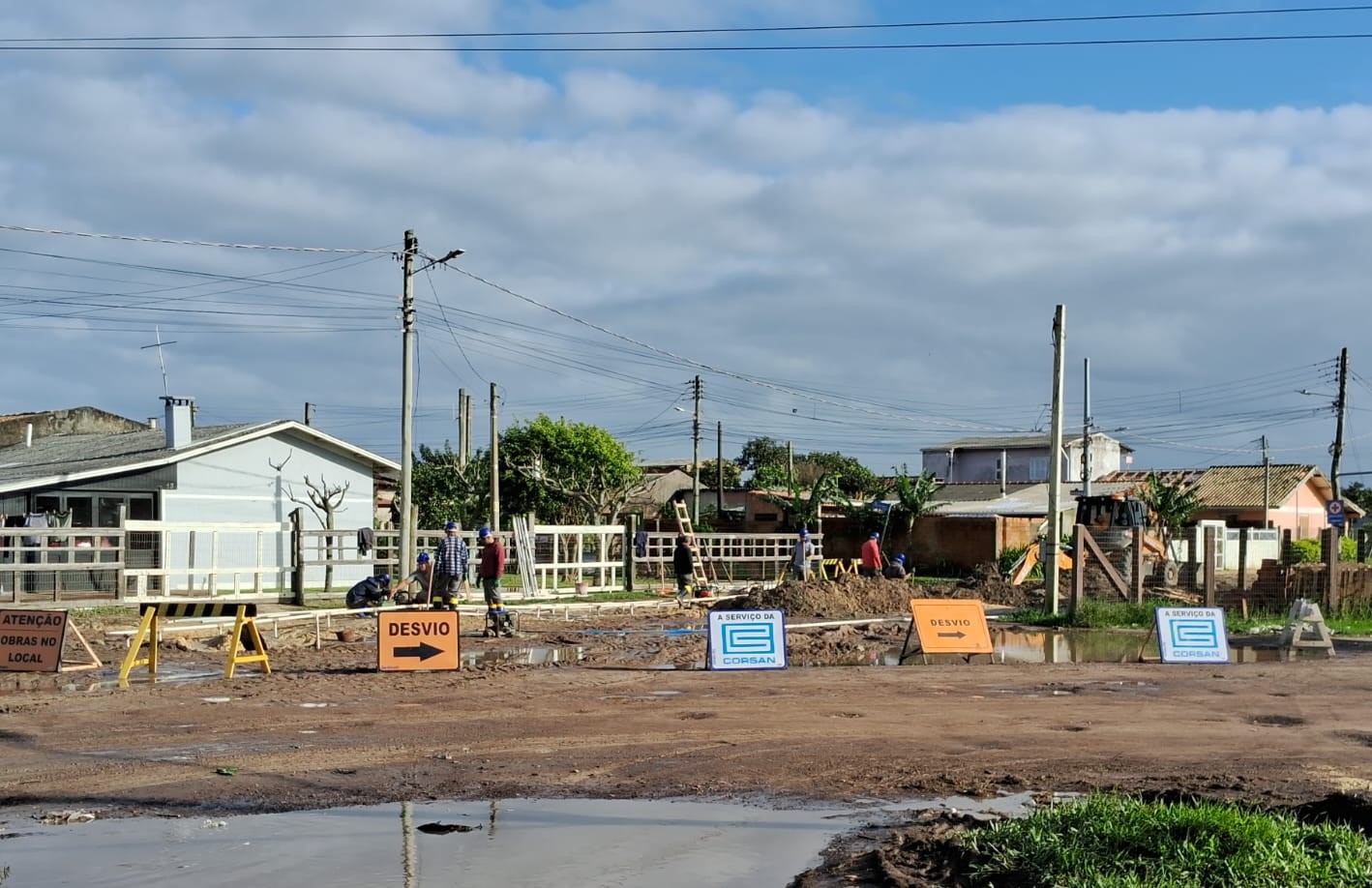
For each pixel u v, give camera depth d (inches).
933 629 761.0
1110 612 1008.9
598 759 435.5
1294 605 858.1
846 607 1155.9
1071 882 261.1
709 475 2925.7
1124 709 550.0
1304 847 277.0
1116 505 1343.5
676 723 508.1
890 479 2709.2
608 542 1631.4
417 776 407.5
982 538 1784.0
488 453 2129.7
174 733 478.0
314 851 317.7
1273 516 2459.4
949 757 439.8
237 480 1321.4
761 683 631.2
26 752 442.3
